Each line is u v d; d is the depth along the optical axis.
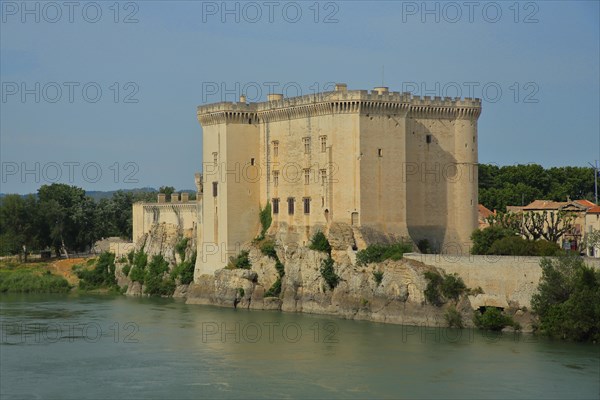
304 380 130.88
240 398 123.19
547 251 166.00
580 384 126.00
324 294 185.00
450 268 166.12
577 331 148.50
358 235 184.25
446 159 198.50
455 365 136.50
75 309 196.75
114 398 124.25
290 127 197.62
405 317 168.75
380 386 127.06
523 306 158.00
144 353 149.00
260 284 196.00
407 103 189.00
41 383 131.88
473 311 162.38
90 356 147.62
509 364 136.25
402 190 188.75
